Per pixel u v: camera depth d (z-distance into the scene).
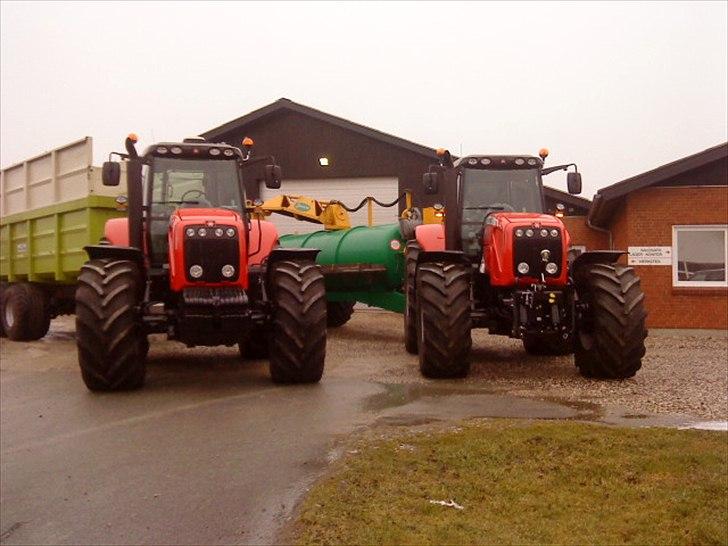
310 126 20.52
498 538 3.82
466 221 9.61
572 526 4.00
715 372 8.96
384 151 20.09
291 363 8.03
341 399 7.25
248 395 7.57
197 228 7.86
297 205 15.09
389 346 11.85
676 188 14.96
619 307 8.11
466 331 8.34
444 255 8.70
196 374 8.97
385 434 5.73
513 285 8.42
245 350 10.16
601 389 7.72
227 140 21.14
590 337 8.41
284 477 4.85
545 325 8.18
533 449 5.23
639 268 15.06
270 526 4.09
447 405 6.88
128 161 8.91
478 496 4.41
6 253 14.55
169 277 8.37
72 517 4.36
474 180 9.69
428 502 4.30
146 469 5.16
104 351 7.73
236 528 4.10
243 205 8.95
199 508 4.39
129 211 8.84
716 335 14.43
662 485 4.55
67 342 13.35
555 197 19.03
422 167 19.88
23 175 14.02
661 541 3.83
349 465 4.93
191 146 8.97
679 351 11.52
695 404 6.88
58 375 9.34
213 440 5.82
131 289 7.98
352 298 13.87
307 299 8.12
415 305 10.41
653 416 6.36
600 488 4.53
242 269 7.95
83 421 6.61
